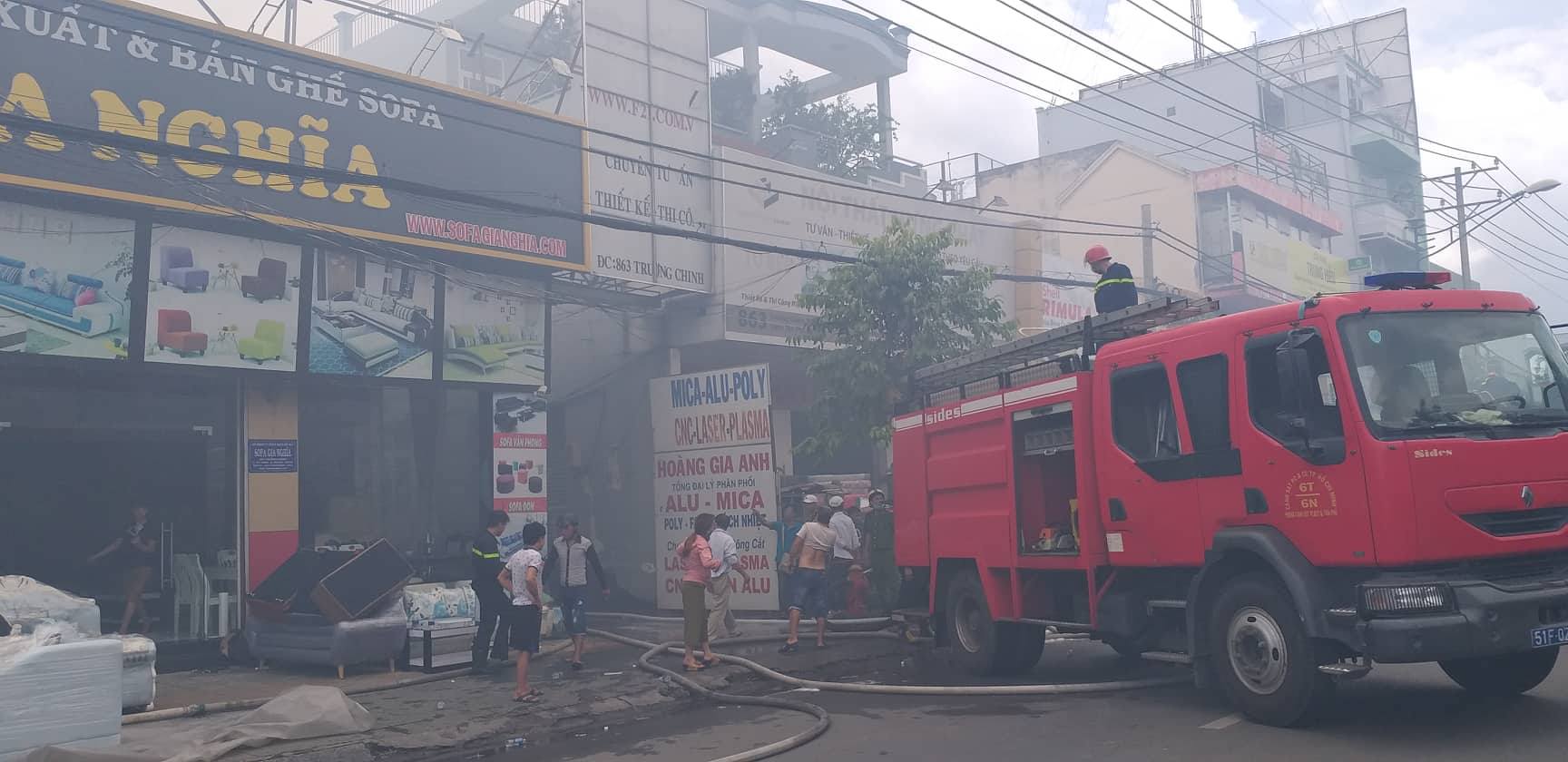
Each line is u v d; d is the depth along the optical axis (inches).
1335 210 1692.9
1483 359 301.3
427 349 583.8
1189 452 332.2
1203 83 1712.6
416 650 479.5
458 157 589.9
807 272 795.4
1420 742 276.1
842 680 443.2
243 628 514.9
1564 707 310.0
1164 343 345.1
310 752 324.2
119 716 327.3
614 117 705.0
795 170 798.5
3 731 304.0
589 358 796.0
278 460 540.1
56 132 393.4
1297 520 295.7
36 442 522.6
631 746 337.7
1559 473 288.4
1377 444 276.7
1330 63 1727.4
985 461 425.1
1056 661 465.4
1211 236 1365.7
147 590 539.5
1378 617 272.5
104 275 479.2
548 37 853.2
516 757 334.0
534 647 407.5
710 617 547.8
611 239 686.5
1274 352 309.6
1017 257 967.6
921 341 659.4
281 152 526.0
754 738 335.6
